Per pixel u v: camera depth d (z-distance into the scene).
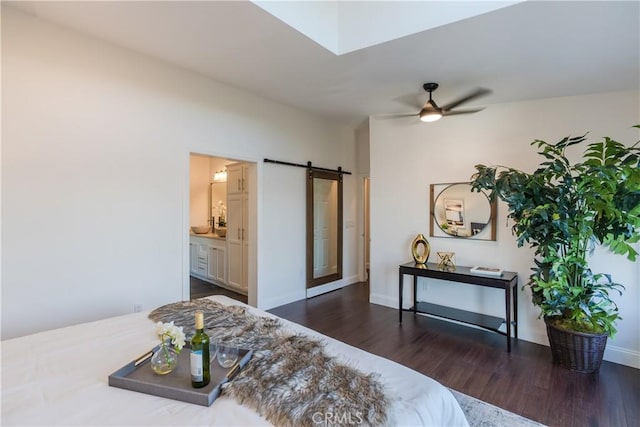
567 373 2.68
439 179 4.01
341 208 5.45
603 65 2.61
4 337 2.27
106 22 2.39
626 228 2.41
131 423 1.04
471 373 2.68
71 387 1.25
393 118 4.44
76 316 2.59
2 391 1.22
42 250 2.43
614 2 1.84
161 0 2.09
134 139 2.92
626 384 2.52
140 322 1.96
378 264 4.59
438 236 4.02
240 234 4.95
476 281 3.28
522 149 3.46
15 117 2.31
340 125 5.43
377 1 2.48
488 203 3.64
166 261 3.16
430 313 3.68
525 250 3.42
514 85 3.10
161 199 3.12
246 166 4.76
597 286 2.74
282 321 1.95
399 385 1.30
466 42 2.39
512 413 2.15
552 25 2.11
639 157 2.40
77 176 2.59
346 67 2.97
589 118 3.13
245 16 2.24
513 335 3.45
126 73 2.86
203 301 2.34
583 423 2.06
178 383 1.23
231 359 1.39
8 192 2.28
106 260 2.76
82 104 2.61
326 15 2.64
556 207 2.64
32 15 2.34
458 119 3.87
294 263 4.65
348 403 1.10
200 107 3.43
